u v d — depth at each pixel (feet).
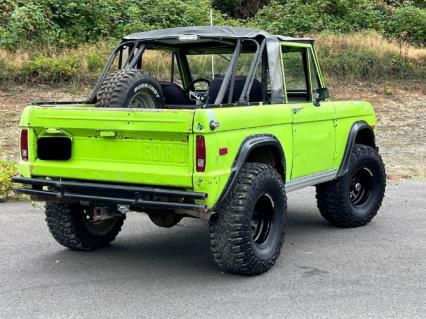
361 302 16.63
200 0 74.18
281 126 19.81
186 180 16.62
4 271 19.08
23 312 15.84
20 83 50.78
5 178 28.68
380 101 57.36
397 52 66.54
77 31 61.05
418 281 18.35
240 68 21.68
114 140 17.58
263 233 19.19
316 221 26.25
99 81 21.65
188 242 22.89
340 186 23.99
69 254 21.04
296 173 20.88
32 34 57.26
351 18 75.82
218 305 16.38
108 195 17.76
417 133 49.11
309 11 74.28
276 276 18.79
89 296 17.02
